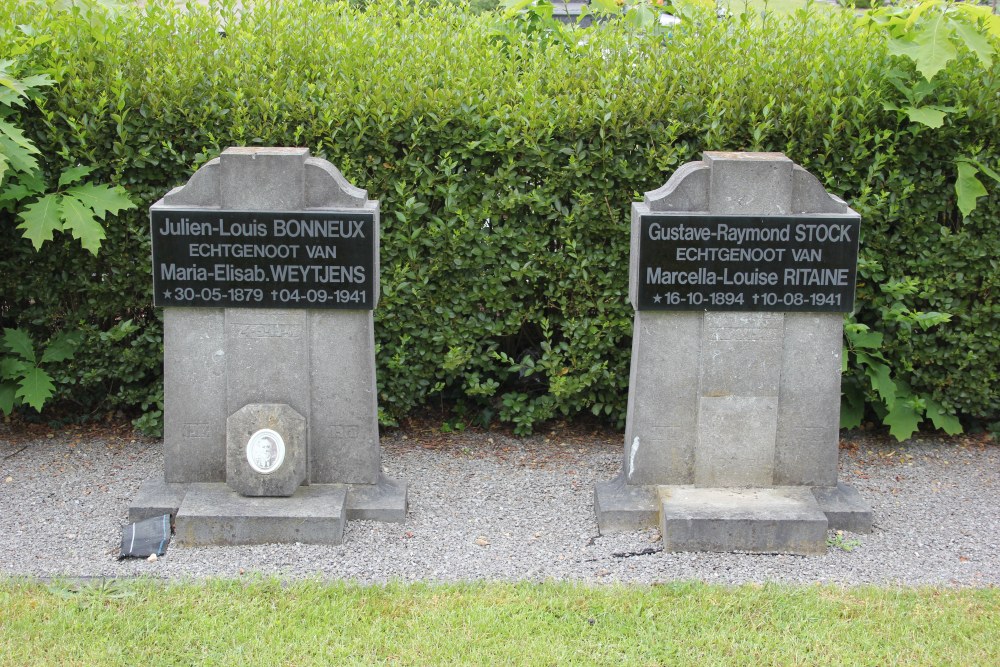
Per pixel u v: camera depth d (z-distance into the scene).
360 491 5.41
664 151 5.93
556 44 6.69
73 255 6.13
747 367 5.23
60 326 6.37
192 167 5.97
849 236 5.06
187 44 6.12
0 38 5.84
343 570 4.84
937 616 4.48
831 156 6.03
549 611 4.50
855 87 5.92
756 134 5.84
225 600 4.54
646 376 5.29
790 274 5.11
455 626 4.38
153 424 6.33
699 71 6.01
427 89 5.91
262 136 5.91
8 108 5.71
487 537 5.23
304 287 5.11
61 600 4.52
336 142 5.95
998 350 6.30
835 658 4.20
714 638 4.31
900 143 6.02
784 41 6.22
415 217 6.05
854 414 6.52
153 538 5.02
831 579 4.82
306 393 5.26
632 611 4.49
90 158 5.89
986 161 6.00
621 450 6.40
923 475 6.09
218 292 5.11
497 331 6.28
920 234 6.16
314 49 6.20
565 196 6.11
